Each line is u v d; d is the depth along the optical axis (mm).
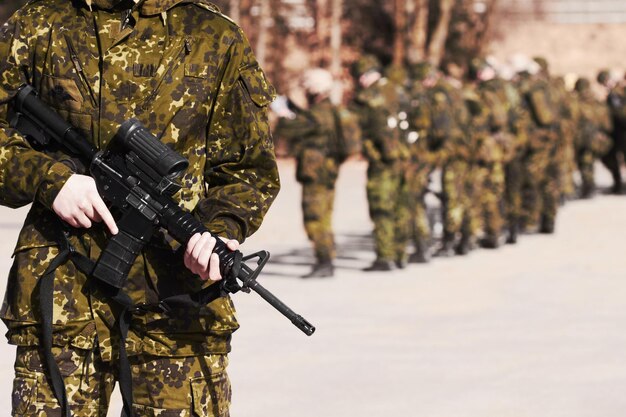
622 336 12797
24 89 4805
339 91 54656
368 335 12836
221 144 4965
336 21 54531
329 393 10203
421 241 19344
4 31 4855
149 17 4840
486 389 10359
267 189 4992
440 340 12578
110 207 4742
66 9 4855
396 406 9750
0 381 10336
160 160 4652
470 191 20438
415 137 18641
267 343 12359
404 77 18562
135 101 4793
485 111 20734
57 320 4738
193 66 4836
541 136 22781
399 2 58125
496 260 19625
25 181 4652
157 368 4785
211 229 4781
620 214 28016
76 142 4750
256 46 57250
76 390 4781
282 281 17062
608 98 33094
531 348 12141
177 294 4793
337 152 17438
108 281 4676
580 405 9812
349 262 19469
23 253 4785
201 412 4824
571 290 16125
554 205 23469
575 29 68938
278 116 17516
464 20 62625
